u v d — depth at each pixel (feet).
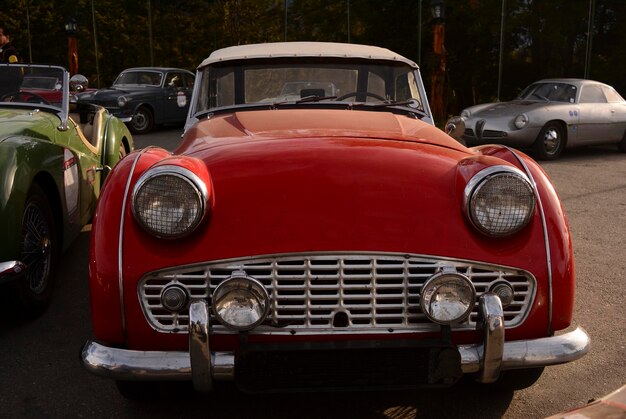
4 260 10.62
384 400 9.11
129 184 7.73
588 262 15.49
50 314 12.24
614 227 18.93
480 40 64.85
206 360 6.98
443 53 48.62
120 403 9.05
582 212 20.92
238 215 7.38
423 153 8.55
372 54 13.08
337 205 7.45
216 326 7.22
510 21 59.31
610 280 14.15
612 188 25.11
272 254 7.09
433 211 7.51
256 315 6.97
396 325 7.28
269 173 7.85
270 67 13.08
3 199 10.62
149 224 7.19
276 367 7.06
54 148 13.07
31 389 9.41
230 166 8.04
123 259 7.25
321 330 7.20
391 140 9.07
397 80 13.12
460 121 12.42
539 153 32.65
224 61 12.94
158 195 7.19
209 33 98.84
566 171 29.45
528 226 7.63
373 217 7.36
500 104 34.37
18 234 10.78
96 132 17.20
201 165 7.80
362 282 7.23
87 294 13.29
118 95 44.52
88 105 19.60
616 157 34.63
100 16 95.35
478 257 7.28
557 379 9.69
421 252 7.18
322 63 13.05
